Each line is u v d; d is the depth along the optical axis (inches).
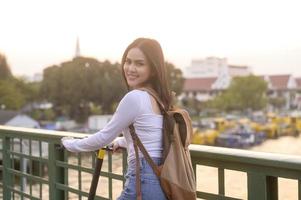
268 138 4355.3
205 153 103.5
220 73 6131.9
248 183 97.2
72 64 3809.1
